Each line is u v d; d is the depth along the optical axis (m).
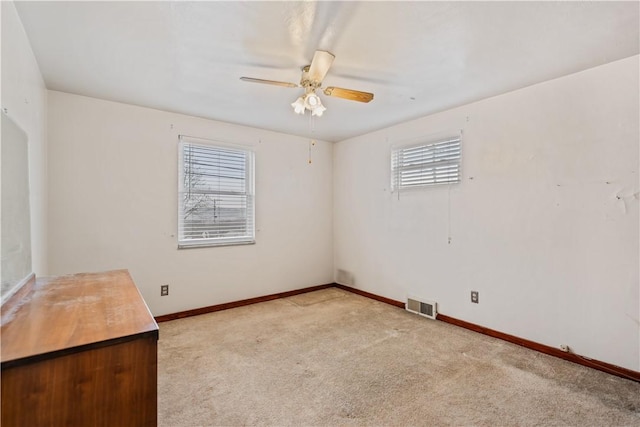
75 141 2.95
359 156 4.50
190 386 2.15
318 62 2.01
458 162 3.29
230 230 3.94
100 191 3.08
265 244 4.22
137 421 1.07
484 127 3.07
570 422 1.80
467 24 1.84
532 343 2.74
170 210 3.48
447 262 3.41
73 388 0.97
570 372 2.35
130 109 3.23
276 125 3.98
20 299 1.43
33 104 2.18
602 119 2.36
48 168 2.81
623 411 1.89
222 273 3.85
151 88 2.80
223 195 3.88
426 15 1.75
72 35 1.96
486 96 2.98
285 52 2.16
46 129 2.74
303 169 4.60
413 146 3.75
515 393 2.08
